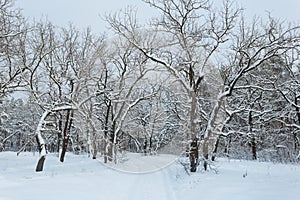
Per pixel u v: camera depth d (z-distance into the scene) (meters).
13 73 20.52
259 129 26.69
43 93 22.02
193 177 14.75
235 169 17.30
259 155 29.91
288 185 10.15
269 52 16.17
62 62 24.94
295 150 27.16
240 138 27.42
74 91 22.44
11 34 18.62
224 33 17.70
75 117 26.45
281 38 16.30
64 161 25.67
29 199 8.46
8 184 10.81
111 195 10.85
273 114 26.55
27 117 37.44
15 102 40.19
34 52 21.83
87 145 28.38
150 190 12.52
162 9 17.97
